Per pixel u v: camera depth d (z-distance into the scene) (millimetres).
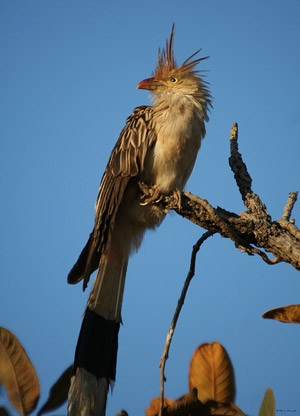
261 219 7578
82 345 8492
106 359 8328
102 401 7684
